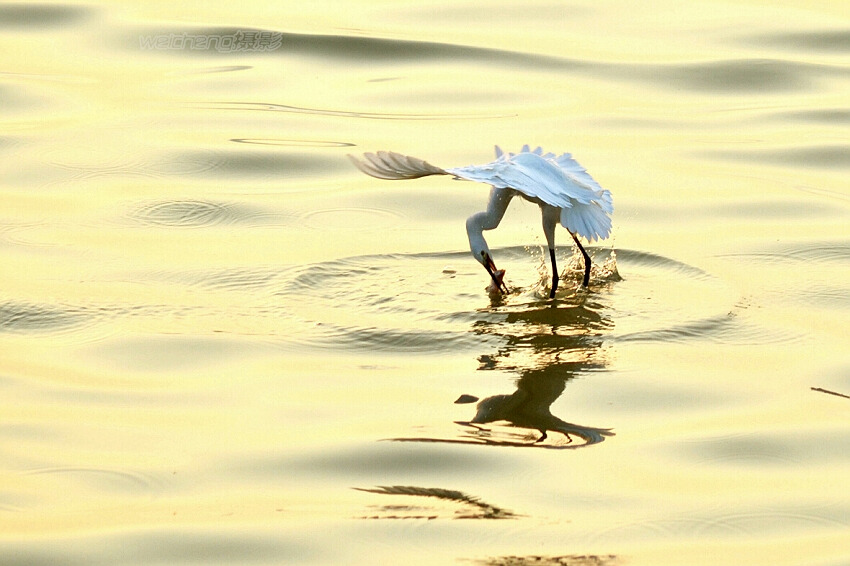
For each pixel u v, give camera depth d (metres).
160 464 9.79
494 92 21.67
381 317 12.90
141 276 14.10
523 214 16.91
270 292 13.59
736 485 9.45
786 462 9.85
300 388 11.21
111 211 16.36
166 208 16.52
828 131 19.97
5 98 20.83
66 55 23.14
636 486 9.41
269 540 8.59
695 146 19.30
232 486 9.41
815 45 24.11
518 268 14.53
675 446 10.09
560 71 22.75
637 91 21.84
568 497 9.23
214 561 8.31
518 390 11.12
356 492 9.30
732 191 17.42
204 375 11.51
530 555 8.40
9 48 23.28
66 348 12.12
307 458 9.86
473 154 18.69
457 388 11.19
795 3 26.70
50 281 13.90
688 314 12.97
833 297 13.59
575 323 12.72
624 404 10.87
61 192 17.03
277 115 20.59
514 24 25.36
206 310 13.07
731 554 8.46
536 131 19.78
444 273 14.30
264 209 16.62
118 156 18.53
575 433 10.30
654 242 15.49
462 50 23.72
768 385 11.30
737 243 15.43
